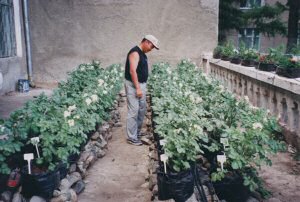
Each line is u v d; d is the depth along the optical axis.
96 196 4.21
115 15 12.02
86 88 6.28
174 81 6.80
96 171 4.98
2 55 10.24
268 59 7.12
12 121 4.21
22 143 3.78
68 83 6.95
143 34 12.11
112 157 5.58
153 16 12.02
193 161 3.90
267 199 3.88
